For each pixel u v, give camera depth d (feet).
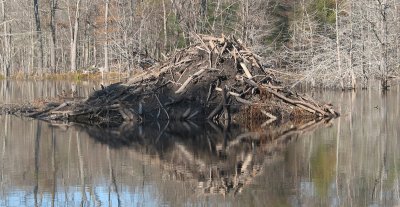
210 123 67.67
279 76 90.99
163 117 69.67
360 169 38.47
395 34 115.65
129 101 71.41
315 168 38.83
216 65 73.05
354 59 117.70
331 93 110.01
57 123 66.85
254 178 35.73
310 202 29.78
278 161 41.63
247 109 69.97
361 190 32.45
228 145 50.14
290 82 96.63
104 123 67.26
